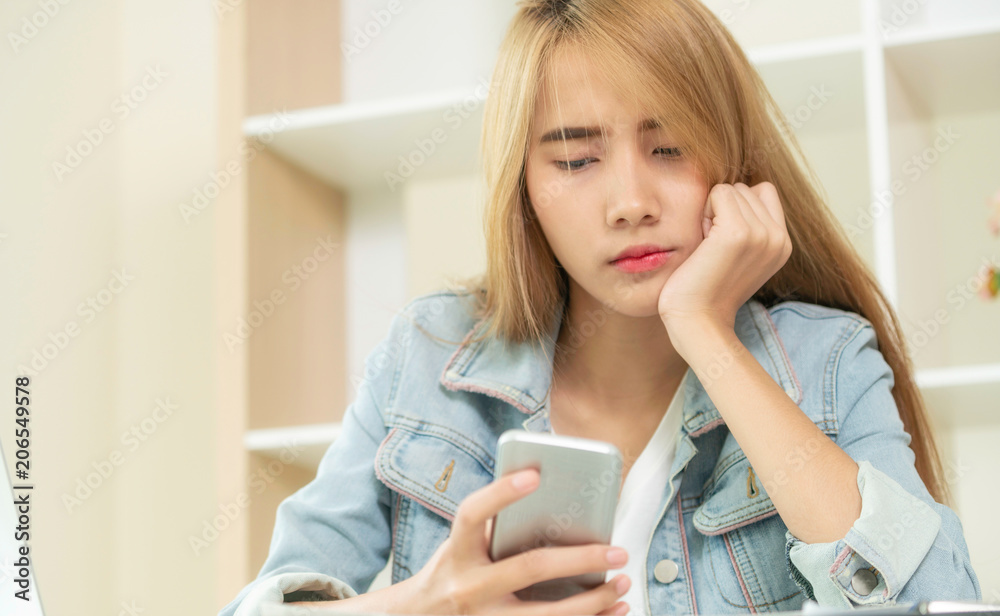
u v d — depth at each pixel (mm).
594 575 683
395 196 2000
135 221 2061
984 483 1621
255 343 1677
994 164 1673
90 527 1868
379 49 2010
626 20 920
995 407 1481
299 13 1883
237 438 1620
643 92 897
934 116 1708
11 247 1731
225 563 1588
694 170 935
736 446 944
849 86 1580
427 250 1945
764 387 828
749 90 1024
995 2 1654
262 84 1755
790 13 1827
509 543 676
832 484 772
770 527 912
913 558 732
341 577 972
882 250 1414
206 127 2086
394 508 1024
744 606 903
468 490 1006
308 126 1681
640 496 979
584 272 940
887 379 964
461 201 1943
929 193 1670
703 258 891
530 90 941
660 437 1003
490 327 1078
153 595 1947
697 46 953
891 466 866
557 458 637
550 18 952
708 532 921
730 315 901
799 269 1094
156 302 2029
